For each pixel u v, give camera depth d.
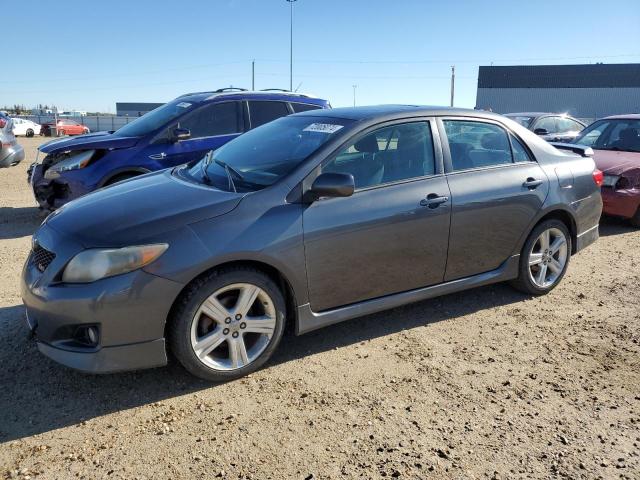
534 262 4.86
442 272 4.25
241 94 7.66
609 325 4.39
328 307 3.77
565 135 13.05
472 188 4.28
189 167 4.59
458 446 2.87
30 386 3.37
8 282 5.09
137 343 3.12
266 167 3.83
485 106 58.66
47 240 3.36
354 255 3.75
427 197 4.04
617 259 6.23
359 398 3.30
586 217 5.16
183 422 3.04
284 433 2.95
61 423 3.02
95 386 3.38
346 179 3.45
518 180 4.57
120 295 3.03
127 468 2.67
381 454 2.79
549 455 2.81
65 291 3.06
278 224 3.44
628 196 7.43
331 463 2.72
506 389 3.42
